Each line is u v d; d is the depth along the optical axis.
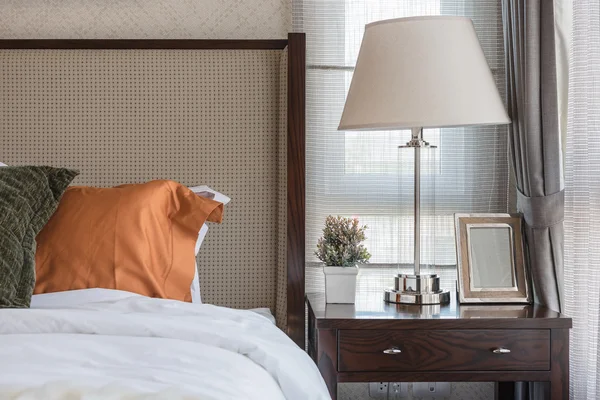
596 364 2.17
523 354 2.06
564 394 2.06
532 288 2.38
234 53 2.45
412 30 2.09
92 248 2.01
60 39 2.44
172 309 1.83
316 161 2.56
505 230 2.36
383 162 2.60
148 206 2.09
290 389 1.60
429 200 2.60
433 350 2.05
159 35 2.50
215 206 2.14
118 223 2.04
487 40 2.60
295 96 2.34
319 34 2.55
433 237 2.60
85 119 2.42
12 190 2.00
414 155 2.45
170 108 2.43
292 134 2.33
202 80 2.43
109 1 2.49
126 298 1.90
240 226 2.44
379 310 2.18
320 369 2.05
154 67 2.43
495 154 2.60
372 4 2.57
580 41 2.19
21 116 2.42
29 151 2.42
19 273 1.89
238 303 2.44
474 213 2.40
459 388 2.65
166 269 2.07
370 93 2.10
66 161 2.42
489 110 2.07
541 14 2.24
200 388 1.25
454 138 2.60
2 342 1.44
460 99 2.04
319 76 2.56
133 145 2.42
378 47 2.12
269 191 2.45
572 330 2.23
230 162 2.44
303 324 2.33
